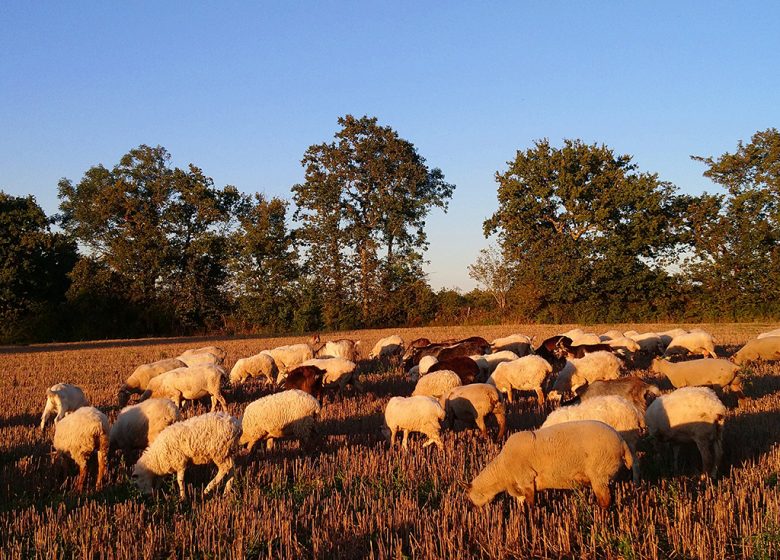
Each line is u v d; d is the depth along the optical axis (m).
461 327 47.94
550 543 6.43
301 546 6.63
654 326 41.66
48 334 50.16
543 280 50.03
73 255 57.12
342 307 54.62
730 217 48.72
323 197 56.59
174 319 54.50
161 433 8.56
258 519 7.10
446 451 9.89
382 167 57.06
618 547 6.20
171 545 6.74
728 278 46.78
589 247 49.69
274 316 55.06
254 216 57.47
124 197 56.59
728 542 6.26
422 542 6.49
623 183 49.53
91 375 22.03
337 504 7.53
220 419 8.76
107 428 9.32
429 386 13.20
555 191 51.66
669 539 6.34
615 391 10.88
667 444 9.77
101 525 7.15
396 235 58.16
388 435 11.10
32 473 9.40
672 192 51.34
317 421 10.68
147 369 15.88
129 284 55.09
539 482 7.39
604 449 7.21
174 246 56.34
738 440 9.77
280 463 9.84
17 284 50.94
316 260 56.88
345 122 57.97
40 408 15.50
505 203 54.12
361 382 18.17
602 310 48.81
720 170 50.97
